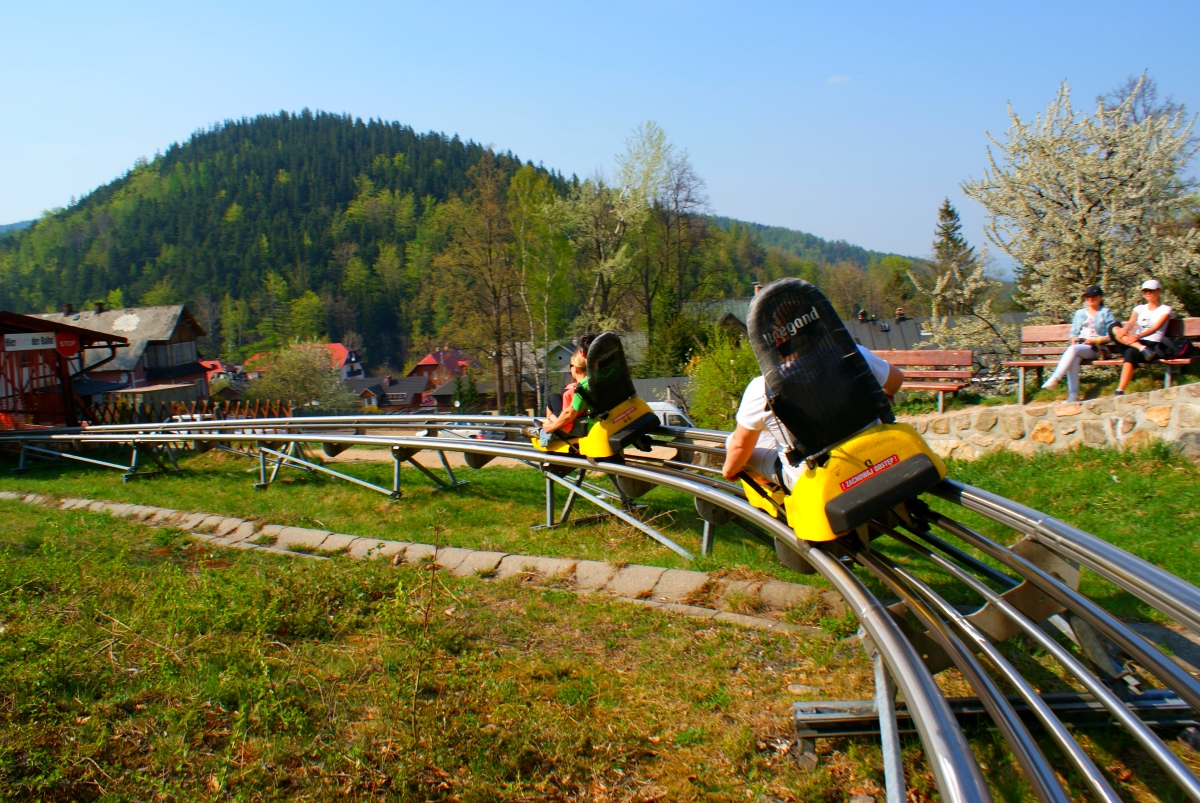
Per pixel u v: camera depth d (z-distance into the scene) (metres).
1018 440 8.35
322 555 7.89
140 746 3.96
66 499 11.98
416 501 10.01
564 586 6.23
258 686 4.28
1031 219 14.15
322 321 122.75
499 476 11.49
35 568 6.65
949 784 2.13
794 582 5.51
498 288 46.66
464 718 3.98
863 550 3.95
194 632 5.16
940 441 8.93
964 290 15.12
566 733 3.88
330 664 4.78
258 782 3.60
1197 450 7.04
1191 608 2.30
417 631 5.10
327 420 11.26
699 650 4.75
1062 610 3.41
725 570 5.92
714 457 9.09
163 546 8.44
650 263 58.59
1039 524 3.12
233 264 141.25
